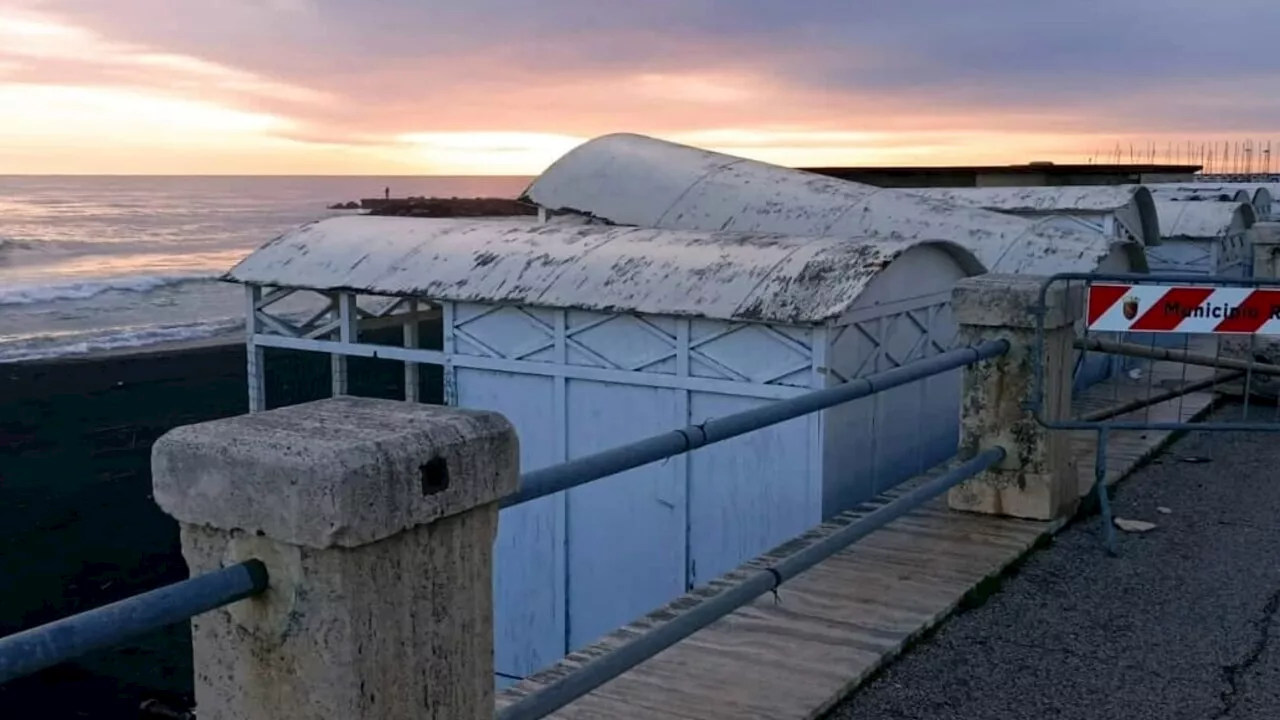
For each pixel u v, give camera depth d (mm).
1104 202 17766
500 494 2500
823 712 4137
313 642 2225
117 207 152750
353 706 2234
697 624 3703
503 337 11219
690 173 16406
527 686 4207
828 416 9320
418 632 2361
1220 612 5156
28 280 64812
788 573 4227
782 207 15492
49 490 20953
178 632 14945
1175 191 28000
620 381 10461
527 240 12320
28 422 26500
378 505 2195
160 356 36938
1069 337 6418
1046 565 5785
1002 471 6355
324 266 12633
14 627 14828
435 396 23422
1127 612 5156
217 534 2334
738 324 9727
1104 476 6215
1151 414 9844
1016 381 6273
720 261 10555
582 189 16094
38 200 170250
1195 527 6434
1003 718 4133
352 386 22781
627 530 10461
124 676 13461
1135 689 4375
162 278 62469
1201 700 4281
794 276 9938
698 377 9969
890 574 5488
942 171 29453
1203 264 19406
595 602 10680
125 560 17516
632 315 10328
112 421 26812
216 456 2266
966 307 6348
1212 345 14680
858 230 14820
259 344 13117
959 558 5711
